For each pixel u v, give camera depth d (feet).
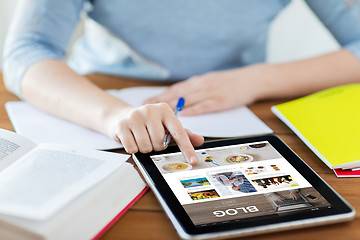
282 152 2.25
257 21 3.90
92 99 2.64
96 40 4.02
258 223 1.68
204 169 2.07
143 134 2.22
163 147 2.24
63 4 3.33
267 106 3.03
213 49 3.94
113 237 1.68
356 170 2.19
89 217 1.65
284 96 3.15
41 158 1.91
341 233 1.72
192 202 1.81
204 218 1.71
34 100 2.86
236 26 3.85
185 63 3.94
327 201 1.84
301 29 5.92
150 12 3.68
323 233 1.71
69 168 1.84
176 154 2.21
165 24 3.75
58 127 2.59
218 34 3.86
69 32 3.40
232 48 3.98
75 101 2.66
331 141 2.37
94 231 1.66
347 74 3.28
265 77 3.12
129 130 2.26
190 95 2.94
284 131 2.64
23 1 3.34
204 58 3.96
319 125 2.56
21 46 3.15
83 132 2.54
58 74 2.90
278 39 6.00
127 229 1.73
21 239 1.52
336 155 2.24
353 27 3.66
